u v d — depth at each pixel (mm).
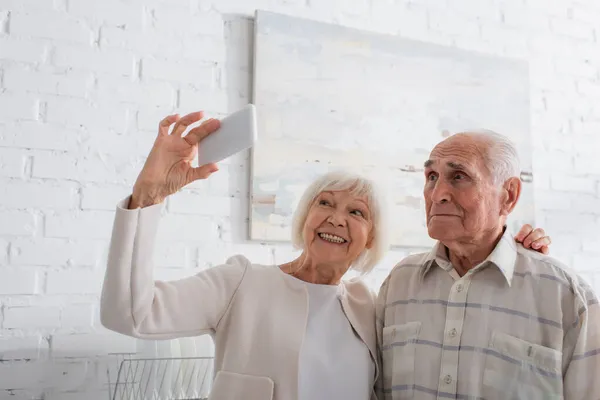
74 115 1767
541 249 1270
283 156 1969
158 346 1738
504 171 1220
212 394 1159
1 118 1692
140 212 1044
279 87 1995
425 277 1300
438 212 1213
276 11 2057
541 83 2428
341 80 2090
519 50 2412
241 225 1918
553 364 1123
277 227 1933
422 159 2172
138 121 1836
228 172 1924
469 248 1229
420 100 2199
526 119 2342
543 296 1170
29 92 1728
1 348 1615
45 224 1700
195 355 1743
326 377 1185
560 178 2383
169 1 1922
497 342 1158
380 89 2145
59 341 1672
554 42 2479
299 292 1258
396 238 2094
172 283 1171
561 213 2355
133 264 1042
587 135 2461
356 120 2094
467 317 1195
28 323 1650
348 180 1295
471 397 1144
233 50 1982
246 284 1243
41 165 1716
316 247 1265
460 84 2268
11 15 1732
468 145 1216
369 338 1289
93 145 1778
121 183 1794
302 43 2049
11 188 1680
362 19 2178
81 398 1668
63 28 1784
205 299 1189
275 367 1158
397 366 1254
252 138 1030
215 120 1082
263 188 1932
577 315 1140
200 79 1926
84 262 1727
